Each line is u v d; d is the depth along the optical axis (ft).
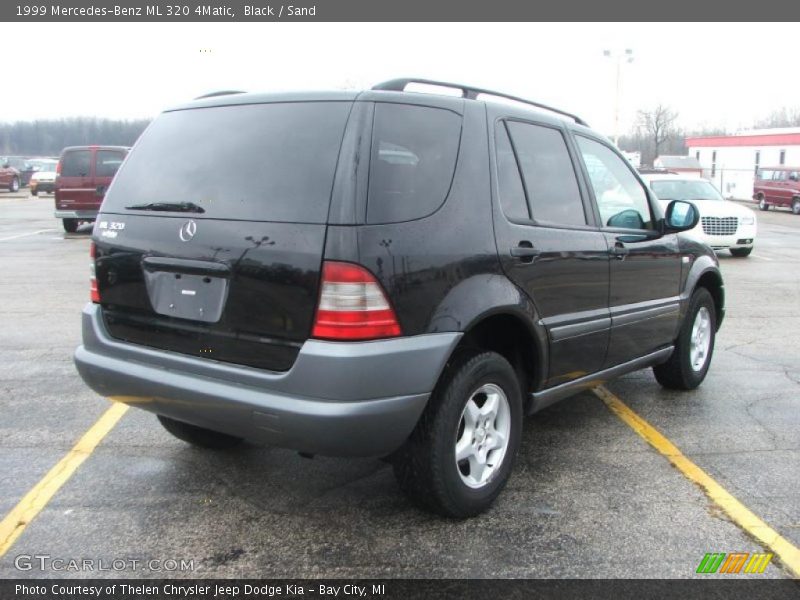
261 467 12.66
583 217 13.00
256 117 10.20
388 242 9.15
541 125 12.49
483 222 10.48
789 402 16.75
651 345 15.30
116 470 12.48
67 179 53.88
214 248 9.71
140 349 10.61
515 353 11.90
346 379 8.81
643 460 13.19
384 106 9.70
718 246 46.55
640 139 211.61
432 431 9.93
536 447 13.83
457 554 9.86
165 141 11.09
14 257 41.75
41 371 18.60
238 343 9.59
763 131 160.15
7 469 12.48
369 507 11.19
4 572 9.34
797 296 32.35
